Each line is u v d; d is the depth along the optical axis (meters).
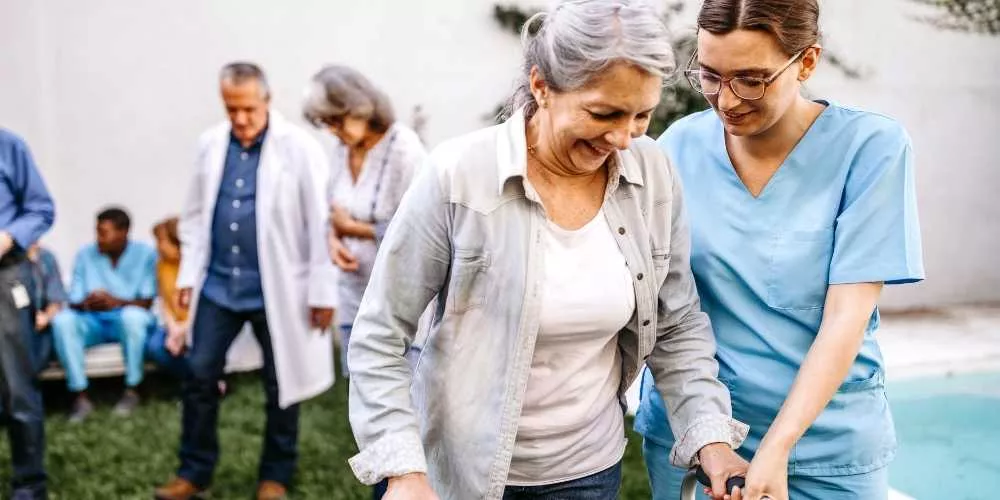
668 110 5.85
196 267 3.83
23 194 3.60
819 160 1.90
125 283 5.25
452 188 1.64
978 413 4.87
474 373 1.72
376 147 3.50
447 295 1.71
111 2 5.48
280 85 5.74
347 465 4.20
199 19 5.60
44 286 4.95
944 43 6.48
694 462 1.79
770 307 1.94
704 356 1.85
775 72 1.71
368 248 3.53
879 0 6.34
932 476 4.33
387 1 5.81
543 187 1.69
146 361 5.33
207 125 5.68
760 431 2.00
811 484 1.98
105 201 5.60
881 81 6.42
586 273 1.70
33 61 5.41
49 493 4.01
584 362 1.78
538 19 1.62
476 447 1.74
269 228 3.69
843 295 1.84
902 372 5.17
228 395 5.20
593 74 1.47
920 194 6.56
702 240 1.99
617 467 1.94
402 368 1.71
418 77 5.90
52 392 5.35
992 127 6.62
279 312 3.73
